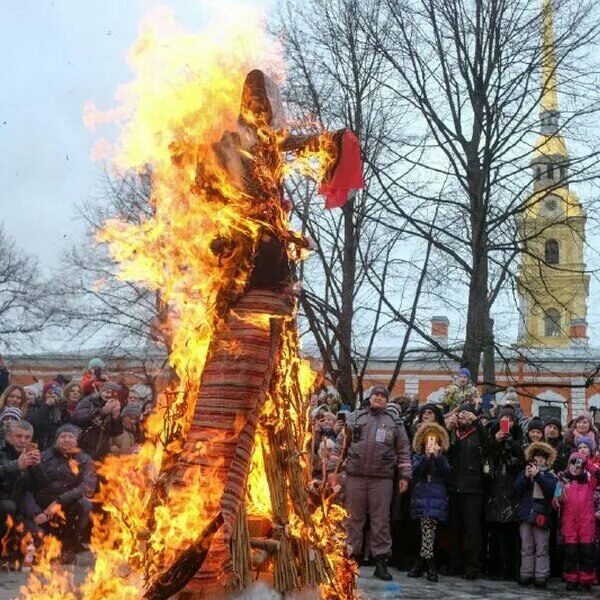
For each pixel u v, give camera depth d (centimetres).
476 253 1720
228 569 306
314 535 333
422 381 3459
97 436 820
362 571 855
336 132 346
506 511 831
